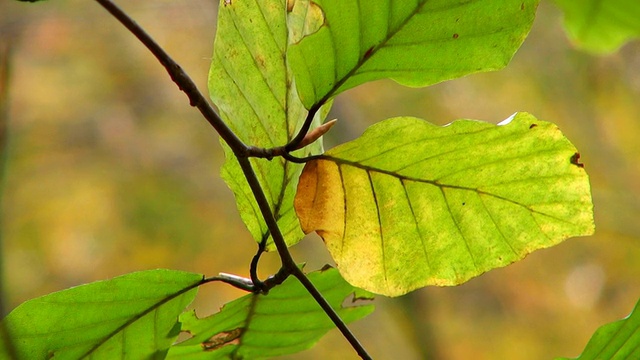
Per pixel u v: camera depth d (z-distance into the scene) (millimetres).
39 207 2467
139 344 549
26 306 533
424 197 543
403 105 2455
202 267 2443
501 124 533
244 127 543
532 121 533
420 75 527
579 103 2459
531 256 2422
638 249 2348
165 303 545
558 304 2375
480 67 526
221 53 542
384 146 537
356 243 544
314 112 525
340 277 562
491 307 2412
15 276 2369
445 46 522
